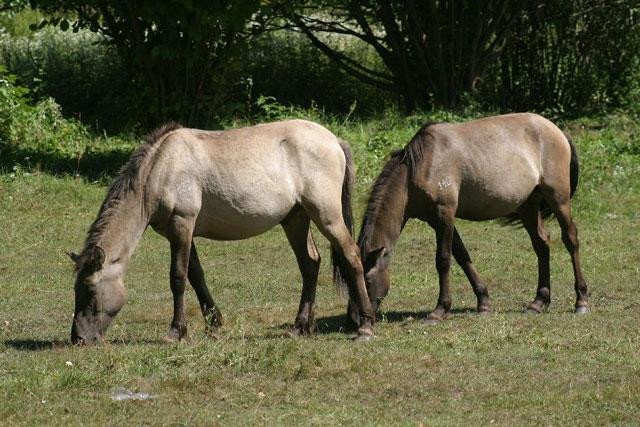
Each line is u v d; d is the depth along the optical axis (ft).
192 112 127.95
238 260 93.56
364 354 60.29
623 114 161.89
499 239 101.65
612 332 65.98
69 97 156.15
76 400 51.42
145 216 62.28
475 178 71.20
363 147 128.06
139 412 49.67
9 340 65.31
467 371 56.75
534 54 167.12
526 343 62.69
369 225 69.26
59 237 99.04
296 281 85.81
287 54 171.53
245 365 56.59
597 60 168.76
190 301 78.48
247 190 62.59
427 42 160.15
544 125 74.43
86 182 116.26
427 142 70.79
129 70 129.49
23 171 116.88
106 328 61.72
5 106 129.70
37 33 174.70
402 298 79.66
